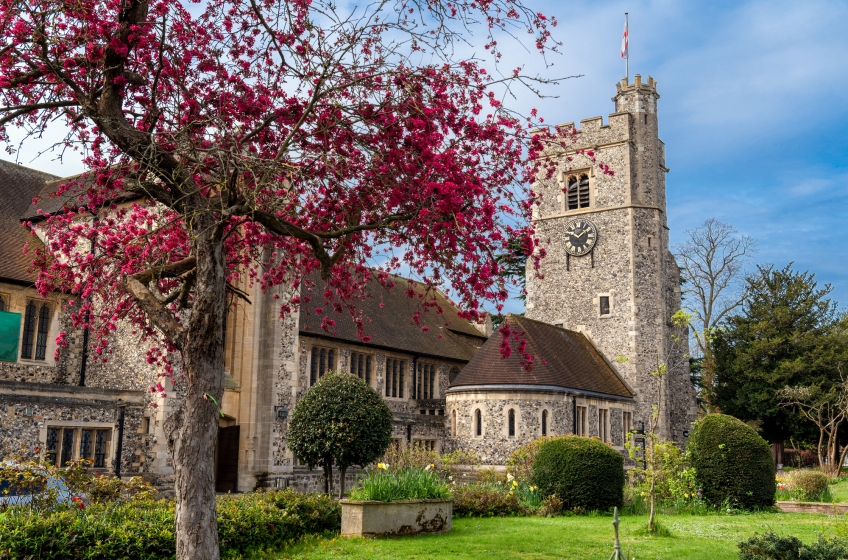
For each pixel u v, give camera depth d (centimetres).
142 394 2091
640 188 3891
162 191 951
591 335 3822
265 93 1022
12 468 1127
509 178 991
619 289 3791
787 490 2309
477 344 3978
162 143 935
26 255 2209
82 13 920
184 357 859
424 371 3381
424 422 2992
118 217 1282
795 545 966
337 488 2514
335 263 973
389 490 1420
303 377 2619
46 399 1864
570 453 1903
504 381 2873
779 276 4491
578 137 4028
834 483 3145
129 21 948
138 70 1012
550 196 4081
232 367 2427
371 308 3206
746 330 4372
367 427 1819
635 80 3997
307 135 952
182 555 804
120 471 2002
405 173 881
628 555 1213
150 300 909
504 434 2838
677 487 1909
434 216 827
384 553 1201
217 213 900
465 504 1762
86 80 990
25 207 2492
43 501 1087
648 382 3675
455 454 2681
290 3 972
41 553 932
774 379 4091
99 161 1052
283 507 1383
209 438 838
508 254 974
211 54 1031
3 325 2061
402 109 909
